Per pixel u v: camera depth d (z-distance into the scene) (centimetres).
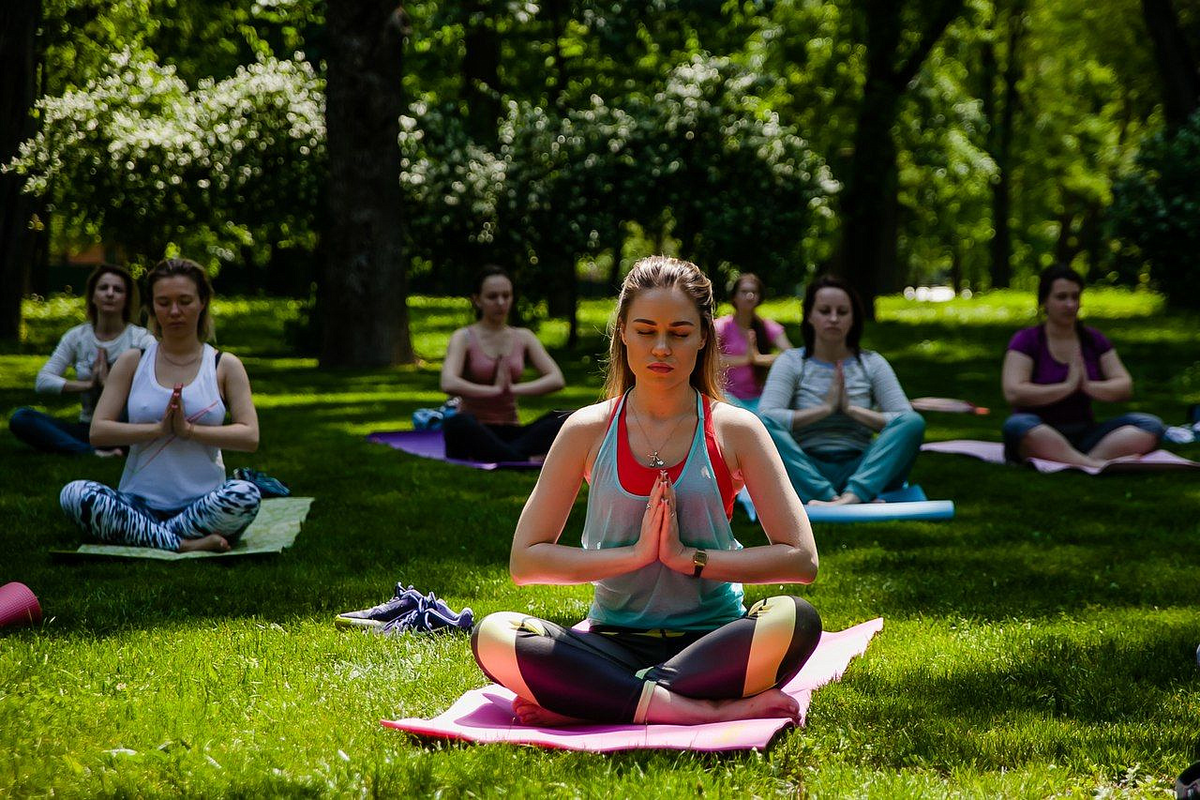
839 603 493
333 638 423
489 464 847
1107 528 640
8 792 279
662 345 328
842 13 2366
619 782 288
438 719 333
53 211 1875
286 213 1788
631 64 2180
